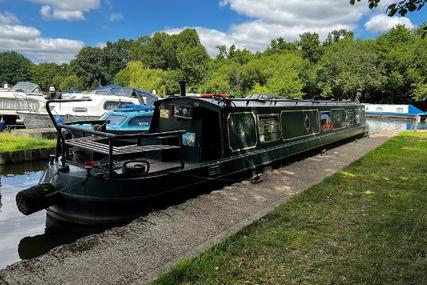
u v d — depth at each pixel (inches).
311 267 185.3
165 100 354.6
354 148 606.2
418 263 187.2
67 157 330.3
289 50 3019.2
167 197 295.1
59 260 194.5
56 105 727.1
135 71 2699.3
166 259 197.6
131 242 215.3
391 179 366.3
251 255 197.6
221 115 345.1
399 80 1705.2
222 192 316.8
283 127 446.6
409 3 202.4
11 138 638.5
